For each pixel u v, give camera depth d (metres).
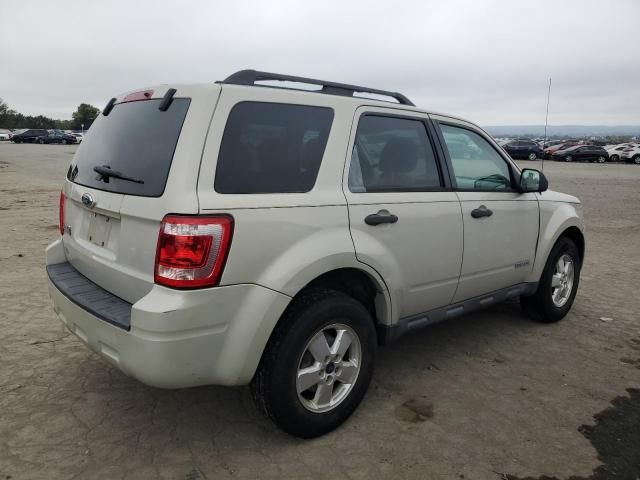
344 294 3.09
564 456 2.93
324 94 3.17
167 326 2.45
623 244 9.16
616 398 3.59
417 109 3.72
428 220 3.54
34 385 3.57
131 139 2.89
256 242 2.66
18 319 4.72
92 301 2.86
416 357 4.21
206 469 2.75
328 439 3.05
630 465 2.86
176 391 3.56
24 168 23.25
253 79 3.00
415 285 3.54
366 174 3.29
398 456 2.90
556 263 4.89
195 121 2.61
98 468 2.73
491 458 2.90
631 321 5.13
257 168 2.77
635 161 39.16
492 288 4.27
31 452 2.85
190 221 2.47
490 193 4.14
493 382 3.79
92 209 3.05
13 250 7.36
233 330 2.65
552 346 4.48
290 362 2.81
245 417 3.26
